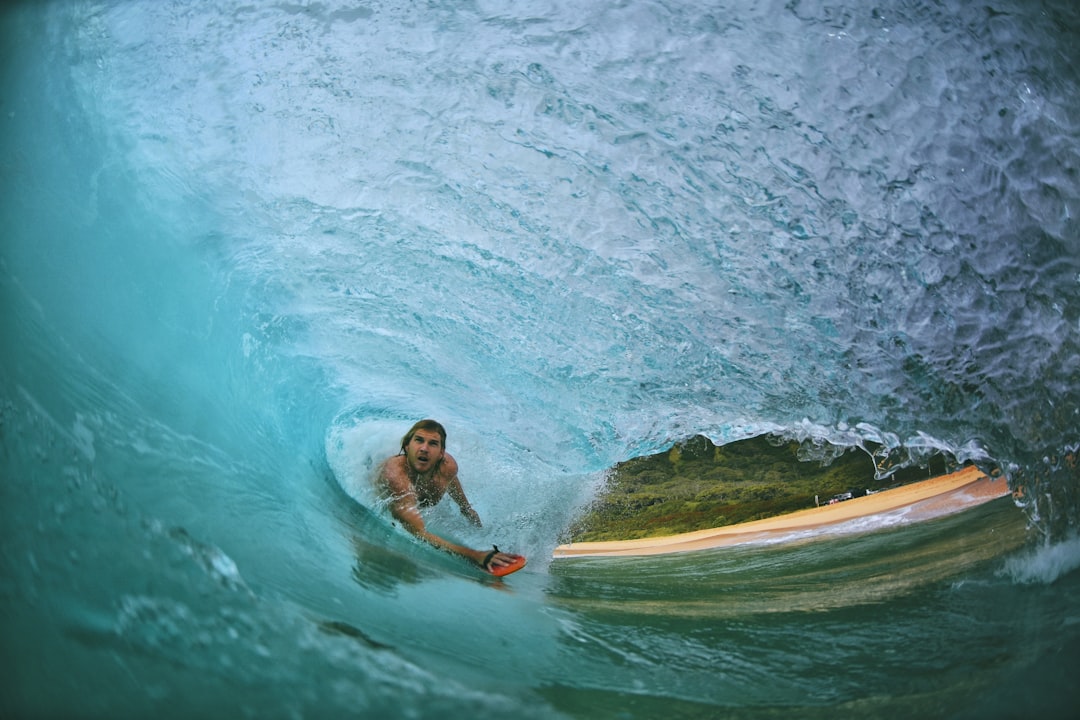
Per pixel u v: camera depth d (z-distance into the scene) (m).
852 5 4.01
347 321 3.86
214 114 3.82
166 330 3.10
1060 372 3.61
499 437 3.81
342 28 4.06
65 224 3.07
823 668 2.21
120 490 2.13
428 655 1.99
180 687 1.59
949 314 3.88
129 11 3.94
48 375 2.42
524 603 2.65
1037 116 3.92
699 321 4.00
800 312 3.97
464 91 4.00
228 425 3.02
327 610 2.08
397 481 3.20
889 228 3.91
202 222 3.62
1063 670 2.12
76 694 1.50
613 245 3.99
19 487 1.96
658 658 2.27
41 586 1.73
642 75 4.00
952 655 2.26
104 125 3.58
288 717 1.59
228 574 1.94
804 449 3.96
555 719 1.80
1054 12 4.09
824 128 3.94
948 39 4.00
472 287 3.99
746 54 3.98
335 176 3.93
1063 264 3.74
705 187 3.95
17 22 3.67
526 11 4.10
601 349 4.02
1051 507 3.31
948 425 3.87
